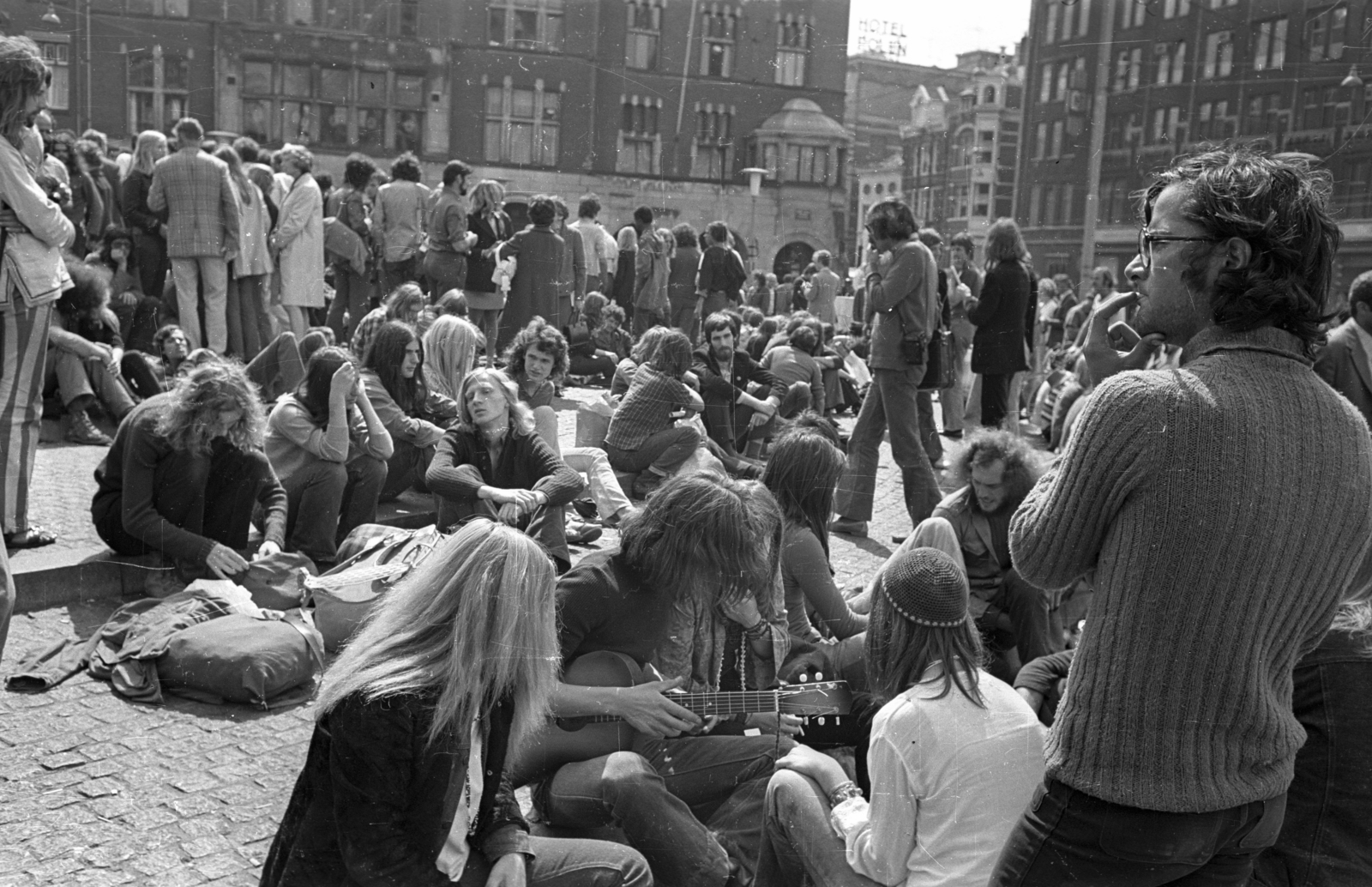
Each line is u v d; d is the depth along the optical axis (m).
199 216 8.22
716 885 2.97
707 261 10.44
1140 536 1.80
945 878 2.41
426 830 2.18
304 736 4.05
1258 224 1.82
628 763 3.00
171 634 4.39
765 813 2.91
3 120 4.94
